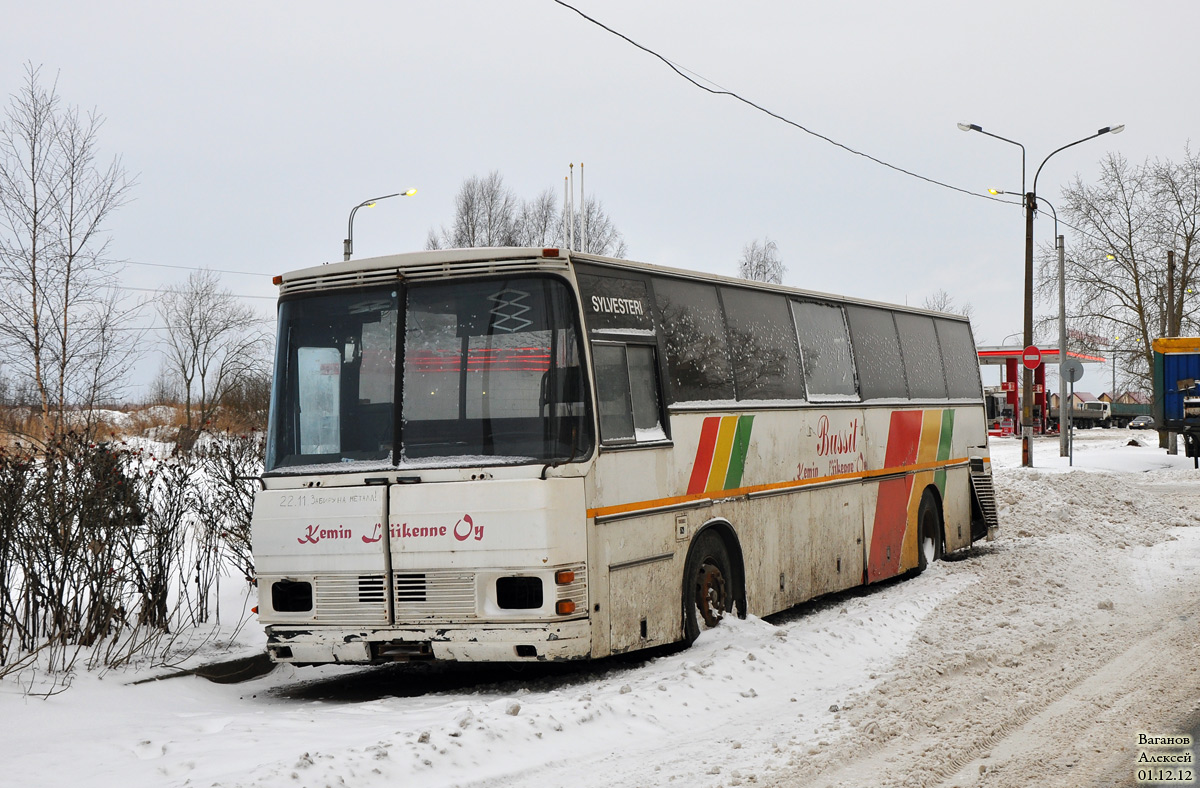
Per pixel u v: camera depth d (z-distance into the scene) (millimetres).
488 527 8109
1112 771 6320
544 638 8023
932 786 6066
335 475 8555
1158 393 37938
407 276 8664
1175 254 51281
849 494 13195
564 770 6328
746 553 10852
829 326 13234
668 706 7719
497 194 57938
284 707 8359
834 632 10391
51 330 19531
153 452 11844
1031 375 33188
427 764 6156
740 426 10859
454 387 8453
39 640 8883
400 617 8305
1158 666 9188
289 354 8945
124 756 6605
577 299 8500
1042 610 12016
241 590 11641
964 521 16891
